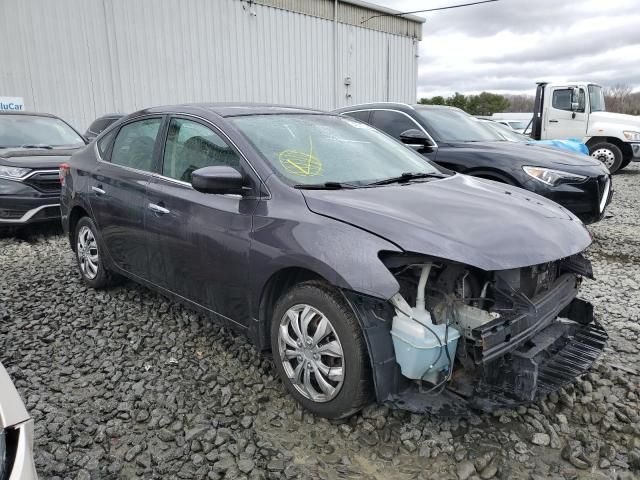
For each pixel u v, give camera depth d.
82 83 13.73
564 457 2.52
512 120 23.83
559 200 5.80
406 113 7.10
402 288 2.58
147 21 14.73
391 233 2.50
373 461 2.50
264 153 3.17
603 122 14.30
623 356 3.55
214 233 3.16
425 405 2.50
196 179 2.93
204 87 16.23
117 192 4.07
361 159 3.54
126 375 3.28
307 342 2.75
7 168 6.57
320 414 2.75
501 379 2.56
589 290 4.89
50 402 2.99
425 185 3.26
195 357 3.51
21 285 4.94
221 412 2.87
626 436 2.68
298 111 3.95
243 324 3.14
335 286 2.64
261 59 17.66
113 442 2.64
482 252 2.43
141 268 3.95
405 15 22.91
